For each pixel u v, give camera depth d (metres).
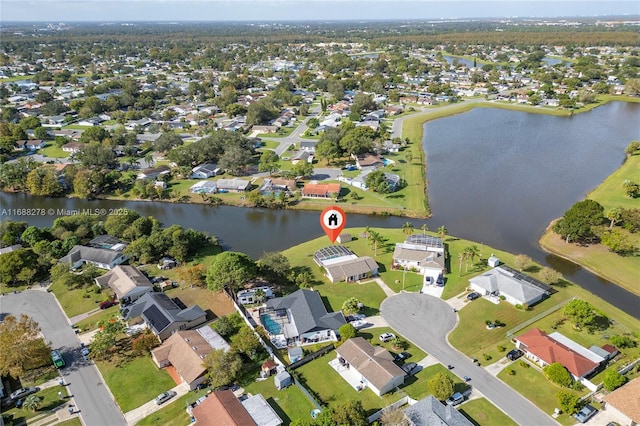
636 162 184.00
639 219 123.88
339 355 81.88
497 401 72.44
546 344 80.44
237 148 185.00
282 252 124.50
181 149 190.38
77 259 117.12
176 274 112.88
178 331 87.12
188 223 147.62
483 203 156.50
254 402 71.44
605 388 72.81
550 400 72.44
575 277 112.00
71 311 99.19
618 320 92.62
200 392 75.88
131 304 100.00
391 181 166.75
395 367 76.94
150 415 71.75
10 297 104.75
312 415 70.31
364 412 68.38
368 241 126.56
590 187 168.75
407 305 98.19
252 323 93.31
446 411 67.75
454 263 114.94
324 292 103.81
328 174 180.88
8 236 125.69
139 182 169.25
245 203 159.00
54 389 77.56
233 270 99.56
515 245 128.00
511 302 97.88
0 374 76.56
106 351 86.38
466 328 90.25
